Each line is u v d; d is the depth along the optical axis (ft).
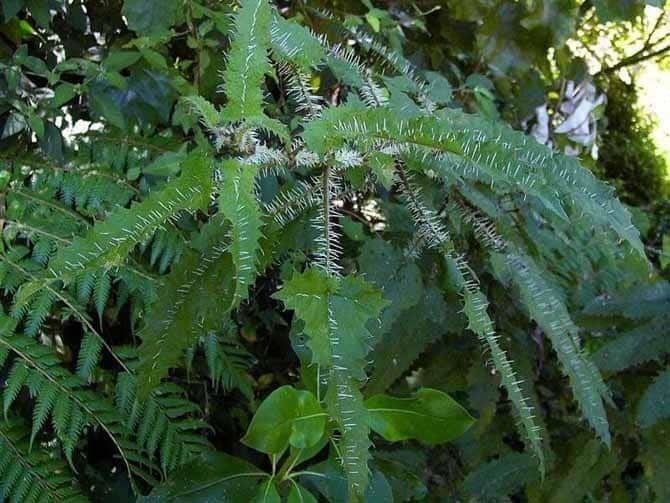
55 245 1.94
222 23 2.12
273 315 2.39
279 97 2.48
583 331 2.33
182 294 1.50
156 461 2.05
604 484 2.31
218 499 1.71
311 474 1.73
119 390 1.86
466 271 1.73
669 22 4.27
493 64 2.85
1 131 2.04
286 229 1.57
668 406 1.97
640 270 1.95
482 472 2.16
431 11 2.97
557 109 3.71
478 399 2.03
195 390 2.28
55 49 2.23
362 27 2.61
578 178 1.49
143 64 2.13
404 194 1.68
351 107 1.37
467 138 1.35
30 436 1.83
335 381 1.22
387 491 1.81
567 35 2.77
